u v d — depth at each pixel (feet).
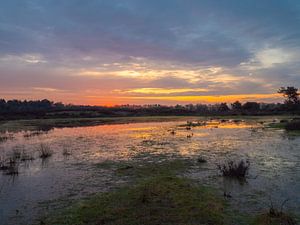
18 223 30.50
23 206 35.47
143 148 81.51
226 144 86.74
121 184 43.91
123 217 30.42
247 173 49.21
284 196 36.88
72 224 29.48
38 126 182.39
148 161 62.08
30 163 61.98
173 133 124.67
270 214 30.12
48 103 481.87
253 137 104.17
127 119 275.39
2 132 141.79
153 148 81.05
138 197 36.17
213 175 48.29
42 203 36.42
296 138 97.14
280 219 28.96
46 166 58.85
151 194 37.11
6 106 391.86
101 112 379.14
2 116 287.48
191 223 28.66
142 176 48.65
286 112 322.34
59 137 115.85
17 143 97.25
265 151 72.28
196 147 81.51
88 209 33.17
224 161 60.49
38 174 52.01
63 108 433.89
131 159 64.90
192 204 33.63
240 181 44.37
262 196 36.99
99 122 229.25
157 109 450.71
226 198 36.22
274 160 60.49
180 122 220.02
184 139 101.60
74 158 67.46
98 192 40.16
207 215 30.53
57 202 36.63
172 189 39.14
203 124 185.68
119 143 93.71
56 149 81.92
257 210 32.19
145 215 30.68
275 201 35.04
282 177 46.29
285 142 88.12
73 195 39.27
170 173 50.39
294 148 75.97
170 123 208.85
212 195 37.29
